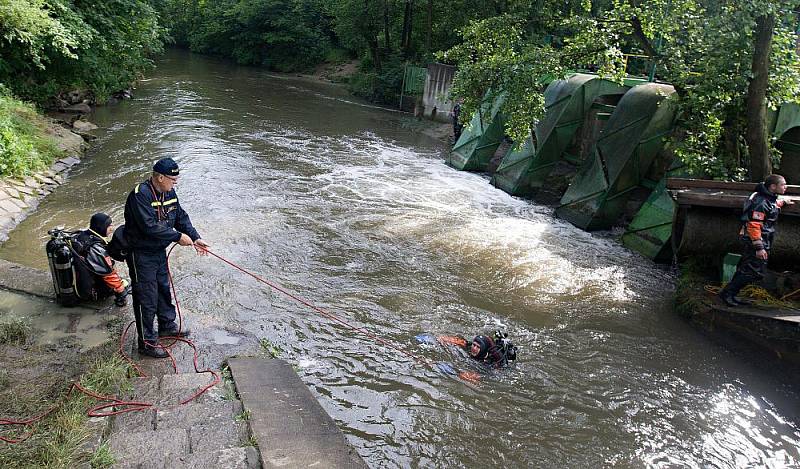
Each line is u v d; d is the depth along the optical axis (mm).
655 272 9953
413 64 29938
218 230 10156
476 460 5223
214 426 4352
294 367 6301
